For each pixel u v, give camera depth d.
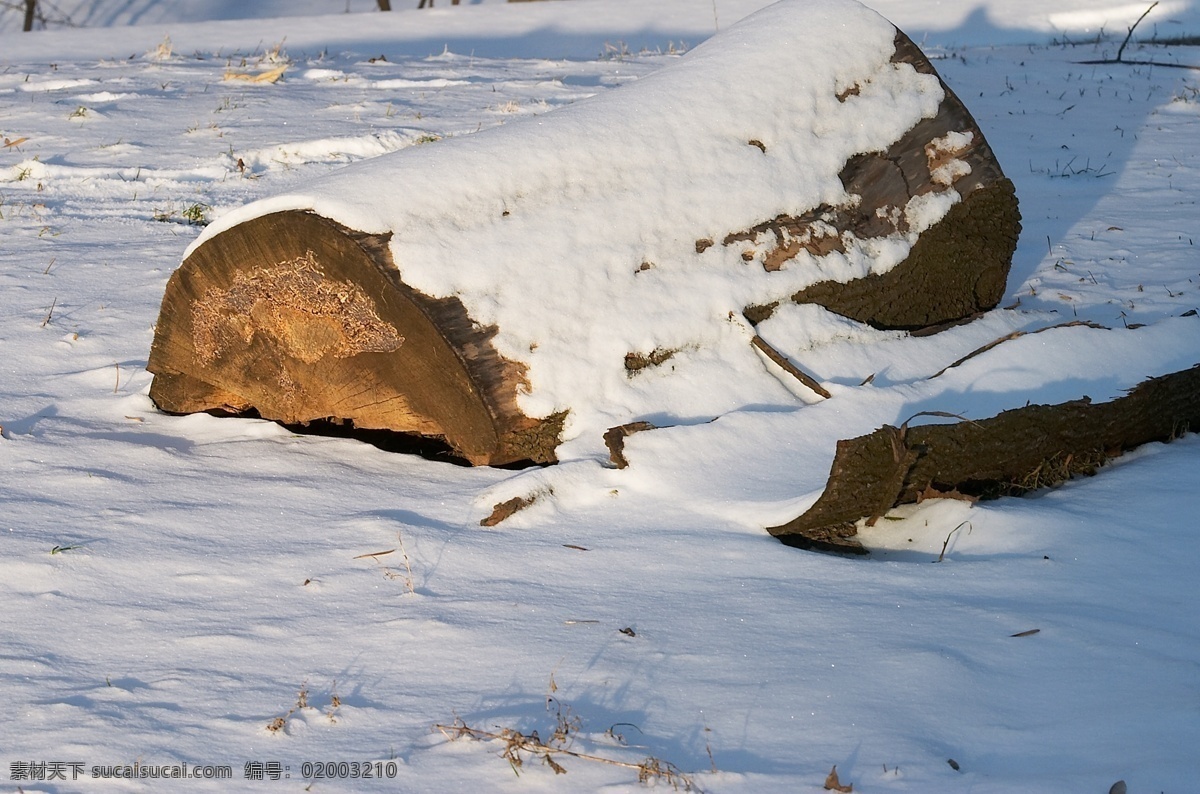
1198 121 13.91
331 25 22.81
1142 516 5.11
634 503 5.28
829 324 6.45
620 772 3.38
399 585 4.57
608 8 23.23
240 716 3.71
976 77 16.36
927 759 3.40
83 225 9.71
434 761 3.46
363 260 5.55
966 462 5.28
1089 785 3.20
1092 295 8.20
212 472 5.64
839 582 4.61
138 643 4.16
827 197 6.69
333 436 6.20
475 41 20.88
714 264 6.27
